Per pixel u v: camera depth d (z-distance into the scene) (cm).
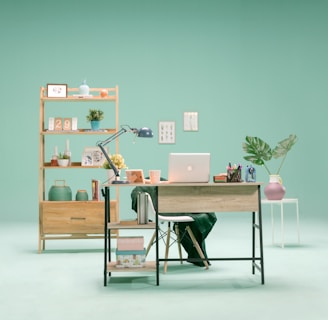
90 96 718
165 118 1052
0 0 1038
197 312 408
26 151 1034
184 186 503
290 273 544
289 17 1070
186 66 1057
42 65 1040
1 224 972
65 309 419
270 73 1062
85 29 1048
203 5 1062
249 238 788
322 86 1063
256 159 741
